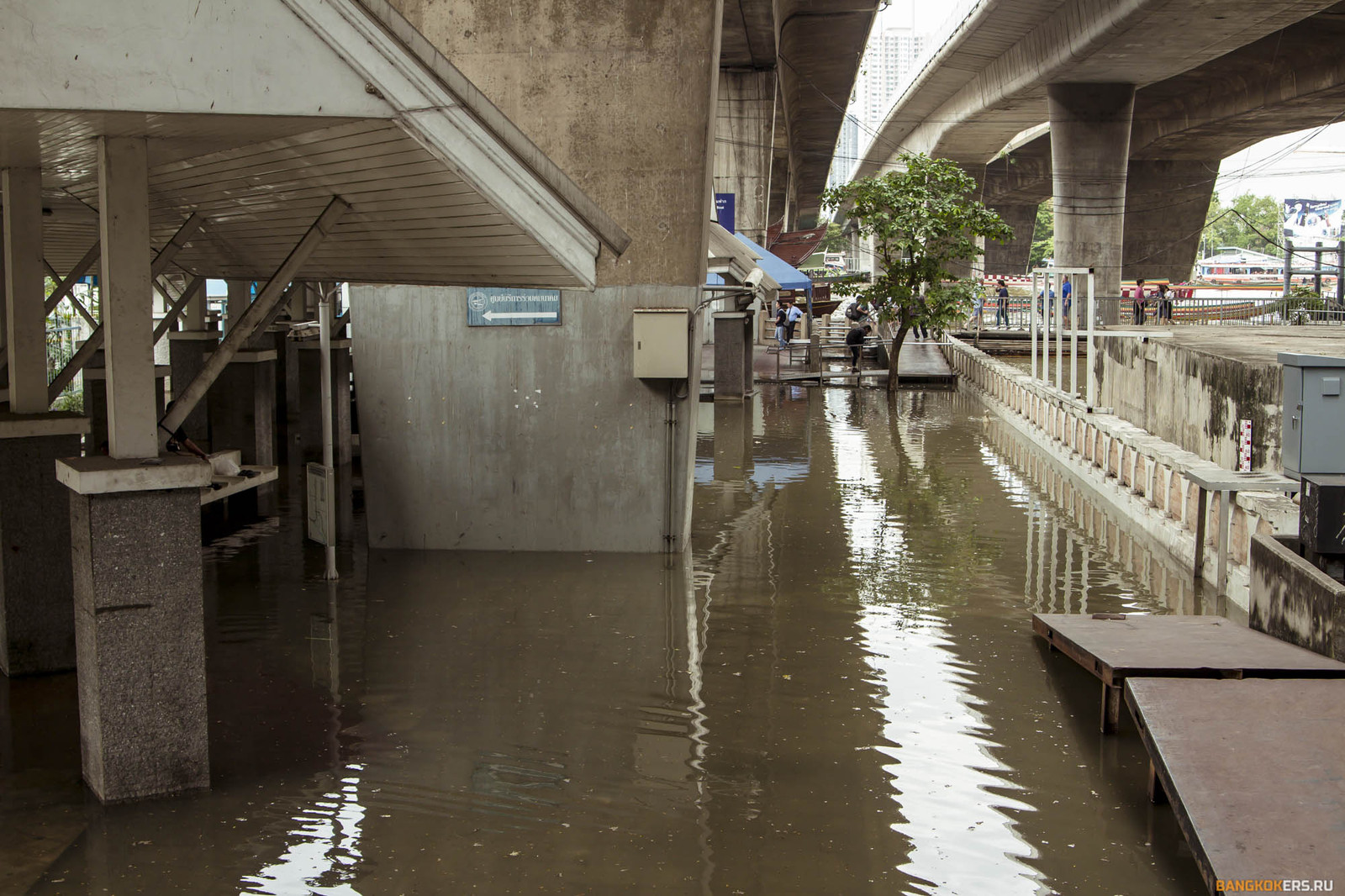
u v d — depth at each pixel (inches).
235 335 267.4
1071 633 323.3
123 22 210.2
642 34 450.3
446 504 488.4
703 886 211.2
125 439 241.9
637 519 483.2
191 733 249.0
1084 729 291.1
